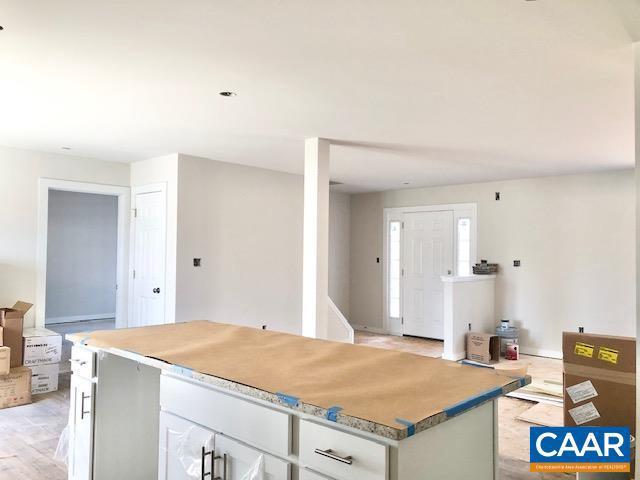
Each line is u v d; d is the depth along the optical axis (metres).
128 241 6.07
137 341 2.41
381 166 5.99
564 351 3.07
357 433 1.36
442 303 7.64
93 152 5.39
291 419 1.54
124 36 2.42
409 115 3.77
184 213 5.46
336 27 2.29
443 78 2.95
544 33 2.32
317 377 1.76
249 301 6.16
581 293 6.38
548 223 6.65
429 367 1.93
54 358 4.72
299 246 6.80
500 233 7.07
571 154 5.15
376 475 1.30
